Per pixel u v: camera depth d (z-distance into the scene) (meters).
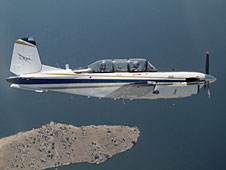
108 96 21.94
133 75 21.58
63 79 21.30
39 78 21.28
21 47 21.97
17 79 21.23
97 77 21.34
